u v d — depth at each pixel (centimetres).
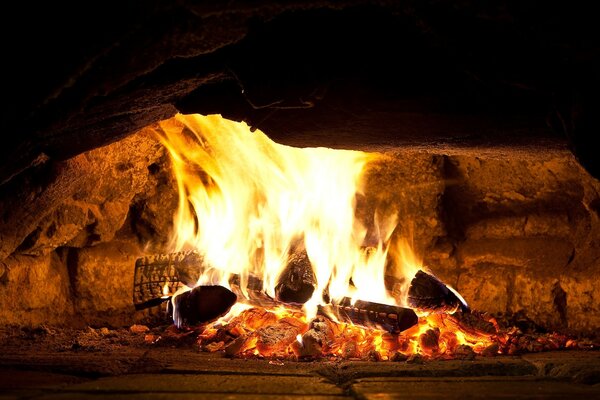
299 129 144
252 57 126
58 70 118
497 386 120
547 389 117
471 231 206
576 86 116
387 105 132
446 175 204
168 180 202
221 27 113
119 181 190
